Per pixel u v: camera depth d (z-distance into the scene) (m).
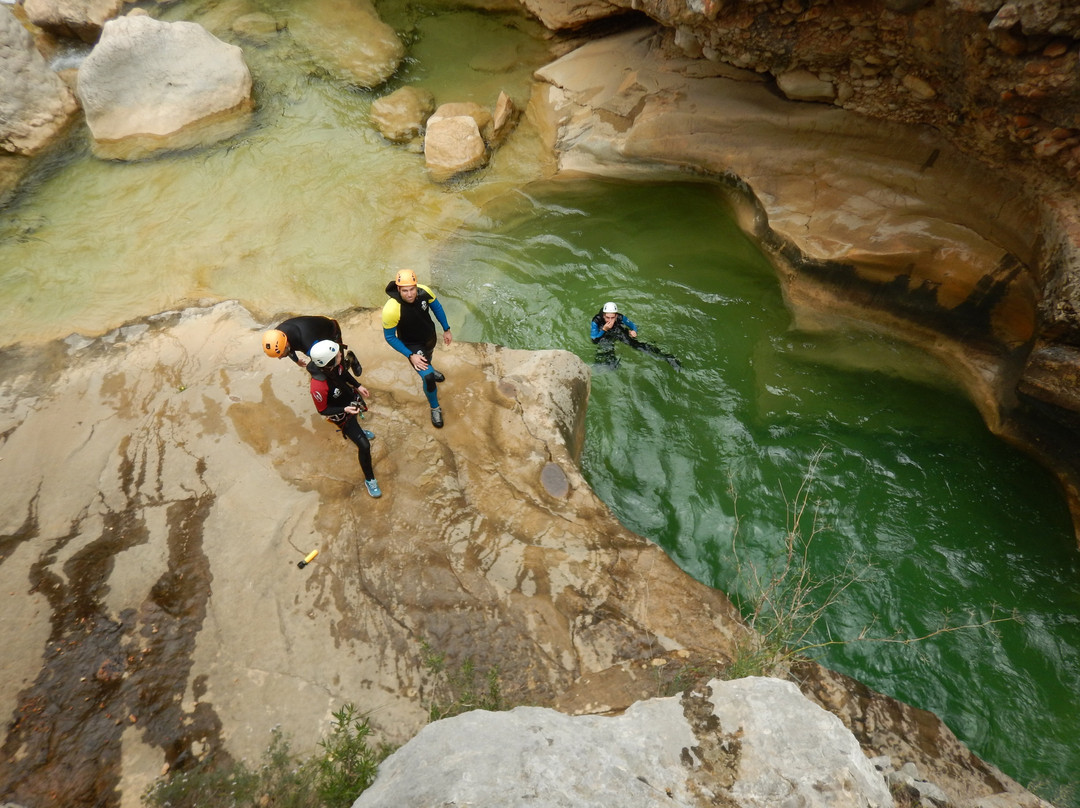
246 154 10.62
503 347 7.22
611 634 4.89
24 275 8.79
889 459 6.75
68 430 6.50
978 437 6.82
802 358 7.66
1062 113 5.54
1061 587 5.84
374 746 4.20
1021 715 5.17
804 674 4.82
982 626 5.61
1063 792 4.77
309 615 4.96
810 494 6.59
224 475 5.95
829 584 5.95
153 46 10.80
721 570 6.12
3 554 5.42
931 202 7.20
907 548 6.16
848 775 2.80
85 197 10.12
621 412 7.42
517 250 9.09
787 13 7.00
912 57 6.50
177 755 4.21
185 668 4.65
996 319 6.86
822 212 7.85
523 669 4.66
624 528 5.74
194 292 8.31
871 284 7.53
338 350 5.09
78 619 4.94
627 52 10.33
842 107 7.66
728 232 9.02
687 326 8.12
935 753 4.44
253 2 13.61
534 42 12.24
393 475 5.93
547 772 2.82
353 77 11.97
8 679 4.59
